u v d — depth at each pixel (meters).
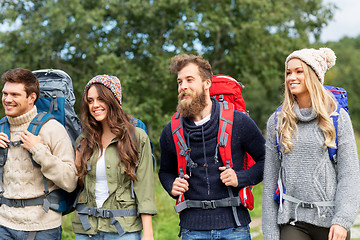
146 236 3.48
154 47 14.37
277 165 3.32
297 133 3.15
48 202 3.52
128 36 14.67
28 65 14.02
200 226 3.49
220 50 16.42
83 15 13.27
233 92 3.90
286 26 16.94
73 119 3.88
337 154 3.07
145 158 3.59
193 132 3.58
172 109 15.95
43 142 3.55
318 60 3.19
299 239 3.11
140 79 14.72
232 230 3.48
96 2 14.16
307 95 3.22
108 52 13.71
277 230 3.22
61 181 3.44
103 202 3.49
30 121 3.63
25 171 3.54
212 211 3.49
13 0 14.72
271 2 16.11
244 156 3.70
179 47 13.88
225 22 14.34
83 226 3.49
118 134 3.49
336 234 2.86
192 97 3.53
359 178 3.01
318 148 3.07
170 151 3.76
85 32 13.91
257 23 14.80
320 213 3.03
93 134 3.59
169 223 8.12
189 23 13.97
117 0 13.74
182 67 3.57
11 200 3.54
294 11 16.66
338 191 2.99
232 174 3.42
